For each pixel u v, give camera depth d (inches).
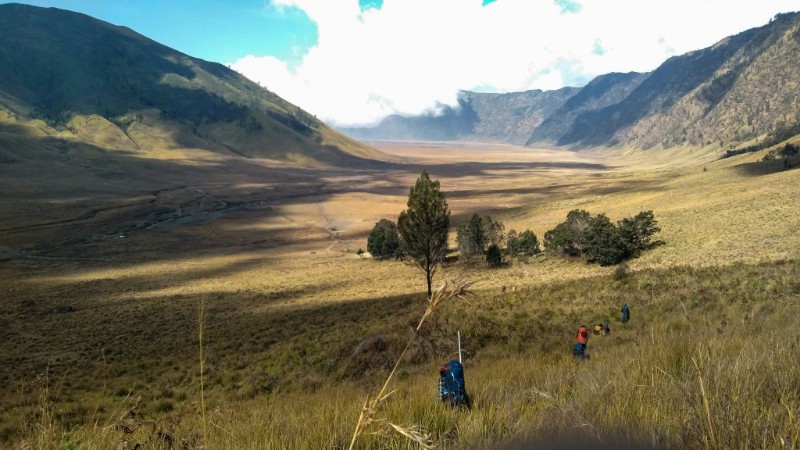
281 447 99.0
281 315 1533.0
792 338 141.2
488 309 906.7
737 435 66.5
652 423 79.6
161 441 100.6
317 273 2910.9
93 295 2405.3
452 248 3358.8
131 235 4480.8
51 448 107.9
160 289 2554.1
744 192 3284.9
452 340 636.1
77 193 6540.4
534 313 836.6
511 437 89.2
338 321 1232.8
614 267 2021.4
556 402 97.5
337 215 5802.2
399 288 2117.4
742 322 229.1
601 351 361.1
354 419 110.7
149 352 1147.9
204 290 2415.1
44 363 1061.8
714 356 126.9
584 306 849.5
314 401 235.5
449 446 96.3
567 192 7003.0
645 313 692.1
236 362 871.1
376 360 608.4
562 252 2471.7
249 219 5433.1
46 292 2511.1
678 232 2370.8
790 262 915.4
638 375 125.6
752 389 82.8
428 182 1541.6
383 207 6387.8
